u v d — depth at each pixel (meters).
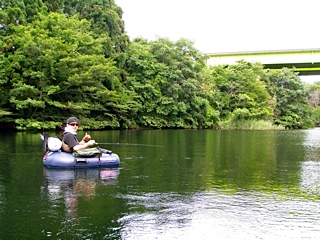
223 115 35.47
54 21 21.58
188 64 31.72
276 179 6.09
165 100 30.08
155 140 15.06
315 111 45.75
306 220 3.78
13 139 13.79
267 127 35.06
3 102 19.77
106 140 14.63
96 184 5.45
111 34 26.91
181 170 6.90
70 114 22.97
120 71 27.67
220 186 5.47
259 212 4.07
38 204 4.27
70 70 20.77
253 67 38.47
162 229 3.45
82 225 3.54
